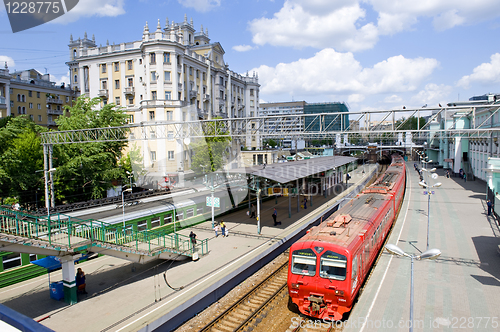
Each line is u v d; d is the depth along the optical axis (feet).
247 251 60.39
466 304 39.93
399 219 82.94
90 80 147.95
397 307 39.60
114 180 101.81
